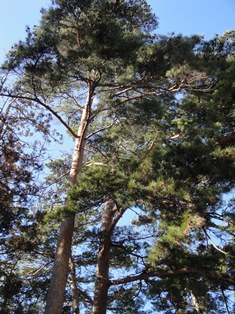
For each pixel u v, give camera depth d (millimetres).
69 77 11742
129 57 10867
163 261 11234
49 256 13922
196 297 12797
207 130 9820
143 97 12695
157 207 9117
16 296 12266
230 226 9750
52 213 9672
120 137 13492
